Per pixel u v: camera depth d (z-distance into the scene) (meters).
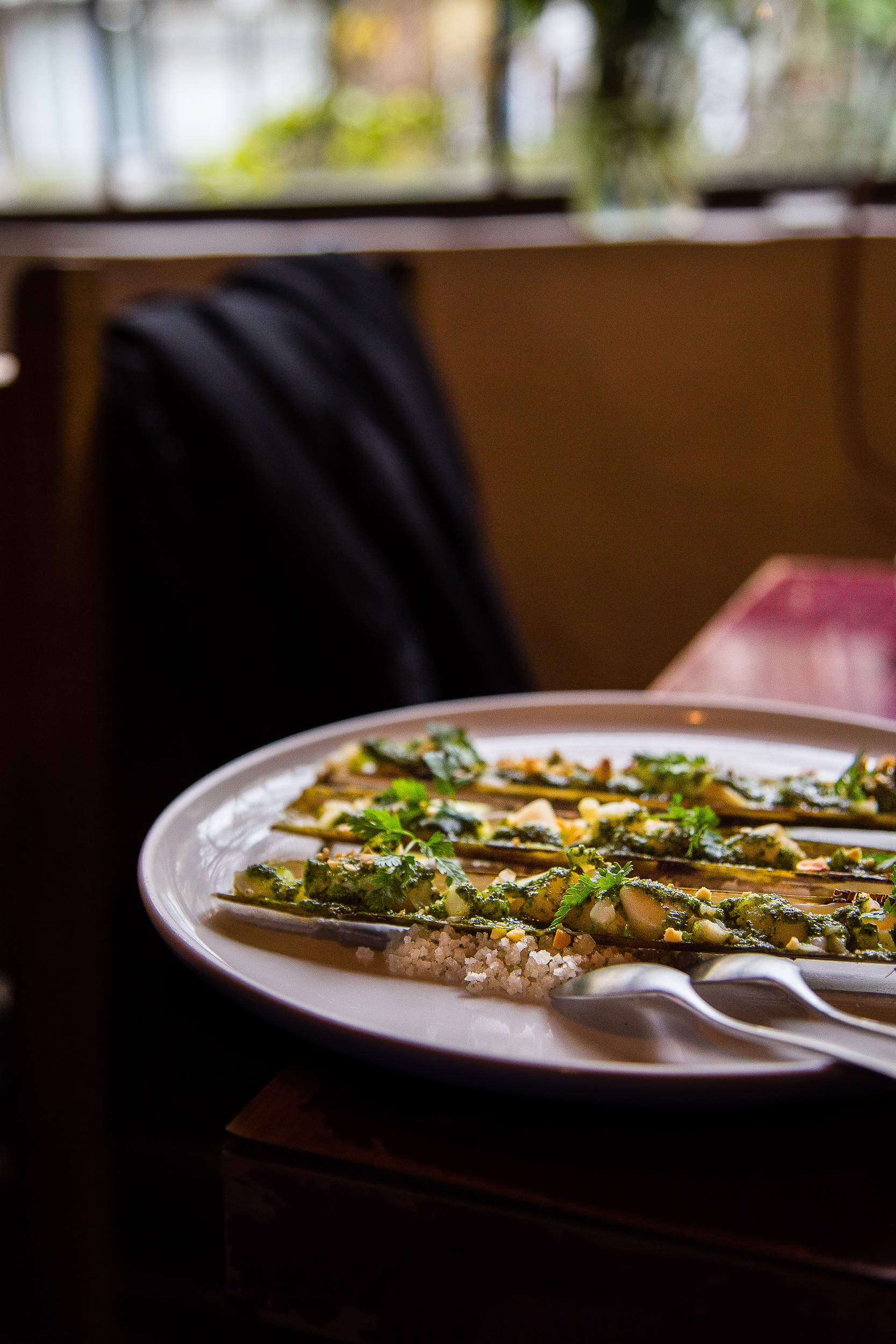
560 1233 0.36
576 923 0.43
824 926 0.43
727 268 1.59
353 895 0.44
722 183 1.72
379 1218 0.37
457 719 0.59
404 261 1.41
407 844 0.47
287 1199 0.38
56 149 1.93
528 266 1.67
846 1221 0.36
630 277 1.63
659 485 1.71
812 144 1.68
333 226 1.82
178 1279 0.37
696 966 0.42
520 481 1.78
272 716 0.97
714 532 1.71
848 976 0.42
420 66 1.80
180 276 1.74
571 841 0.48
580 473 1.74
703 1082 0.36
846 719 0.57
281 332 1.02
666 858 0.47
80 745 0.84
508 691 1.17
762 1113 0.39
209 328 0.98
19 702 0.82
